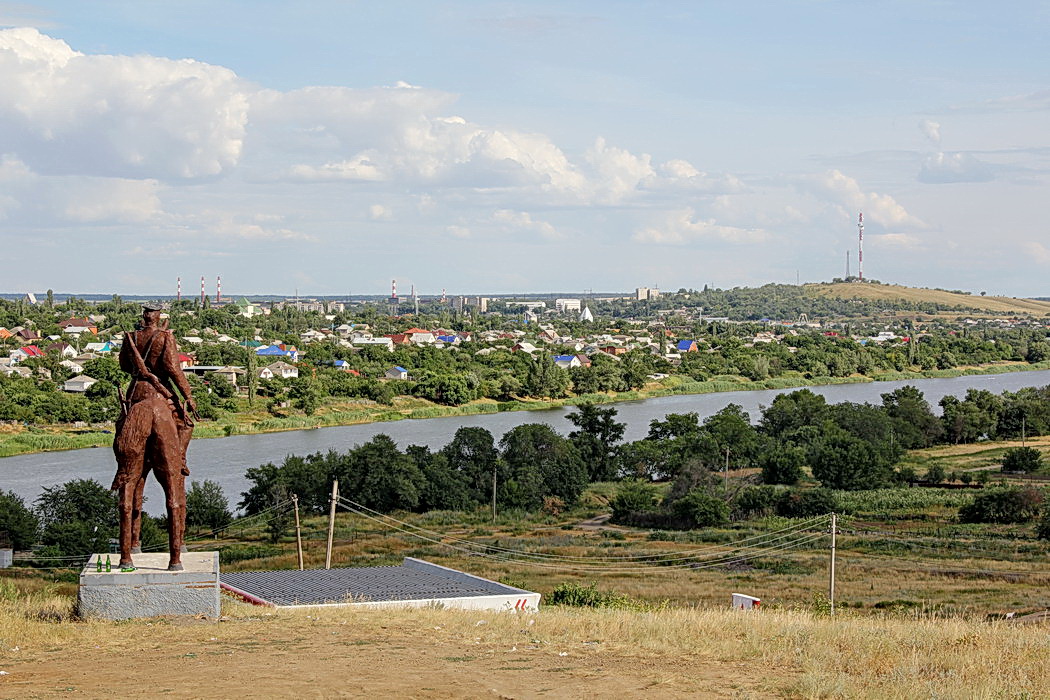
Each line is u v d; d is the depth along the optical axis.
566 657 20.91
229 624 23.22
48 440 120.31
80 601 23.02
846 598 56.28
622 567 69.38
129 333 23.98
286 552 75.38
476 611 29.44
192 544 79.12
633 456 116.25
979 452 132.00
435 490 98.44
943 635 26.02
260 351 199.75
